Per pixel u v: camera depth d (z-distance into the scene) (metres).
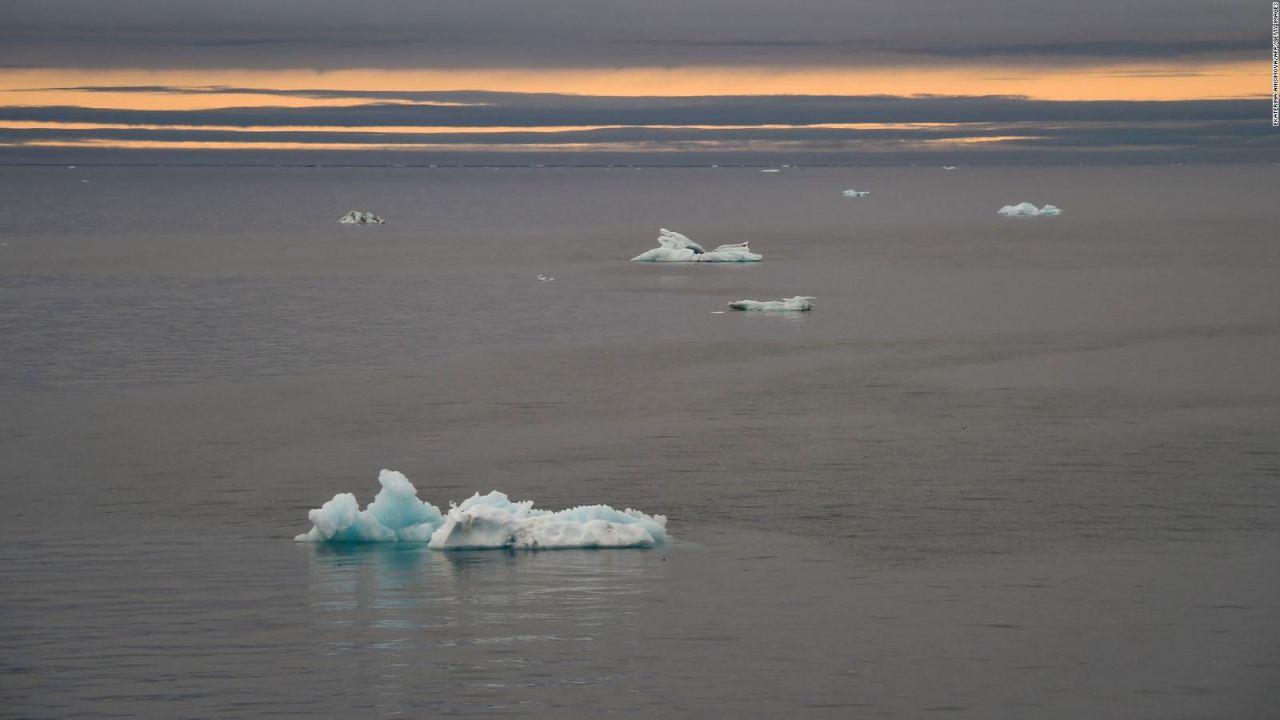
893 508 67.94
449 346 124.38
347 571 57.44
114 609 52.84
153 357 117.12
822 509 67.81
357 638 49.72
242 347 123.19
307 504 69.06
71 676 46.44
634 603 53.53
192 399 97.25
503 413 92.25
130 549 60.91
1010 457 78.69
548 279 189.50
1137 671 47.00
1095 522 65.38
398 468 76.81
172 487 72.38
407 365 113.19
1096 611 52.84
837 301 160.75
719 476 74.69
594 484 73.12
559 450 81.12
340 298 164.25
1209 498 69.56
